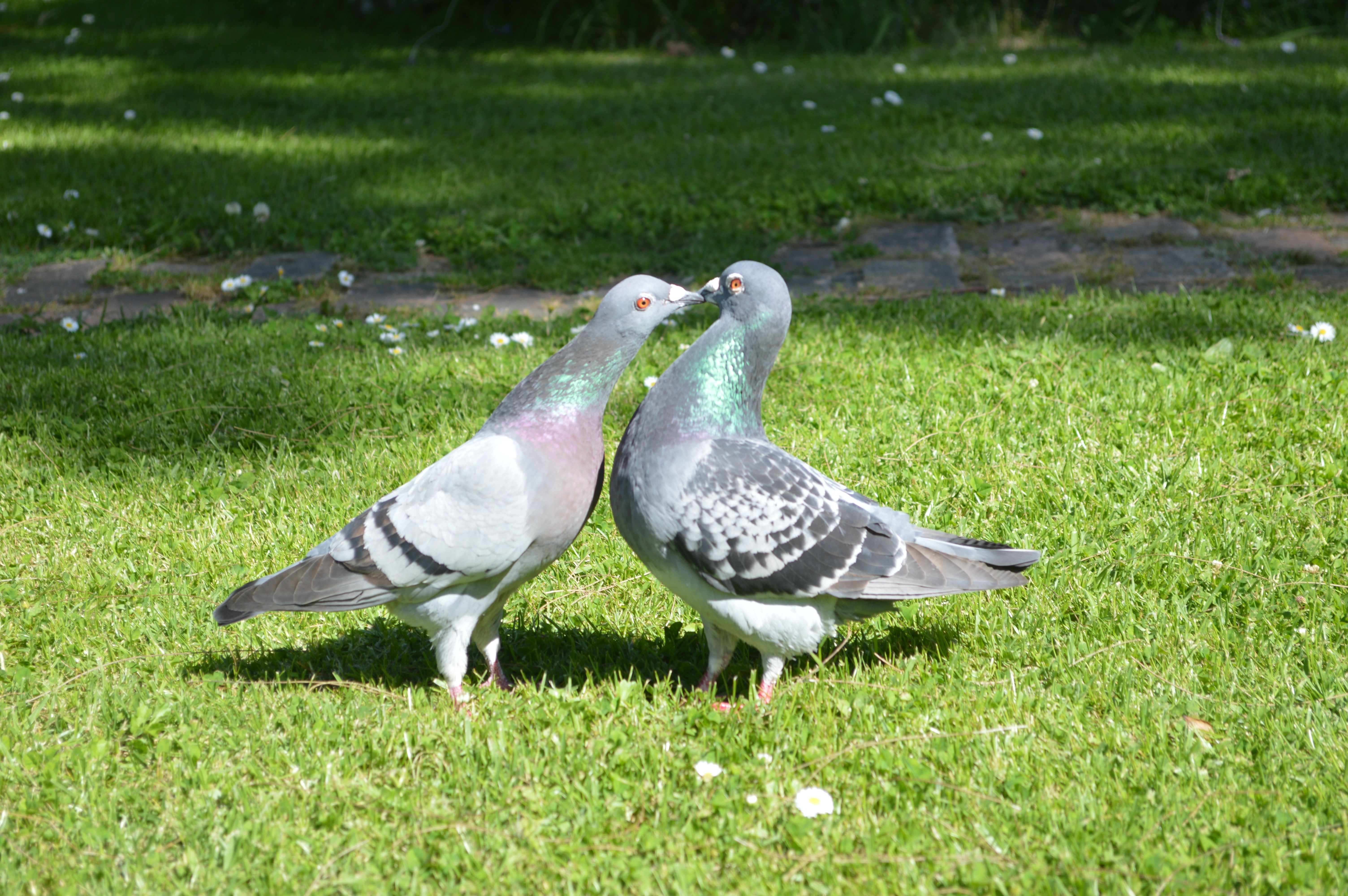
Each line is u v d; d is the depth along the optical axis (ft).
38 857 8.00
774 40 47.88
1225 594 11.43
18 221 24.63
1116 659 10.43
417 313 20.44
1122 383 15.99
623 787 8.66
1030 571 11.85
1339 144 27.81
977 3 47.78
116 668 10.52
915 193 25.75
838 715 9.82
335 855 8.07
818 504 9.29
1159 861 7.79
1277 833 8.13
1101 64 39.73
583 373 9.35
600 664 10.95
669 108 35.81
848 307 19.81
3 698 9.98
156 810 8.52
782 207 25.17
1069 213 25.17
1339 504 12.87
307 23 53.16
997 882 7.68
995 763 9.03
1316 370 16.07
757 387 9.84
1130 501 13.07
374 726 9.59
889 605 9.82
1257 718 9.42
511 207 25.88
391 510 9.29
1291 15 45.80
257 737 9.36
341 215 25.39
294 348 18.13
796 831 8.15
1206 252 22.54
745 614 9.45
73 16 54.13
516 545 9.16
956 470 14.02
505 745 9.16
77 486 13.88
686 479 9.22
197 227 24.71
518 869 7.97
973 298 19.89
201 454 14.87
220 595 11.70
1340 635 10.64
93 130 32.94
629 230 24.63
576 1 49.49
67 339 18.44
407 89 39.93
